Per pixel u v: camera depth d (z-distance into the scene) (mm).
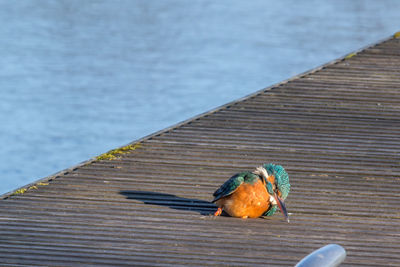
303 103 12562
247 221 8047
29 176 17484
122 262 6844
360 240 7555
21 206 8258
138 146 10461
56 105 23500
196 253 7113
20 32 35469
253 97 12930
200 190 8930
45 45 32688
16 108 22750
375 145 10633
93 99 24156
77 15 41844
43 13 41781
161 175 9391
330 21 40125
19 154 18953
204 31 38000
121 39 35219
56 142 19875
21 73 27250
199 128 11297
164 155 10125
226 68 29297
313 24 39438
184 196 8727
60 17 40719
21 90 24812
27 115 21953
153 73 28266
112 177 9297
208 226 7844
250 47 33594
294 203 8570
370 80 13875
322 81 13836
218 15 43531
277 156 10125
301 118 11781
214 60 30797
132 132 21016
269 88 13445
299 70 28828
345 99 12781
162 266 6781
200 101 24531
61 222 7820
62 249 7098
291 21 40656
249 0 50062
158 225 7824
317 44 33875
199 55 31922
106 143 20031
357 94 13055
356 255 7137
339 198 8766
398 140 10859
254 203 7969
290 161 9945
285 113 12047
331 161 9992
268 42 34719
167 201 8555
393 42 16828
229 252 7156
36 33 35469
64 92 25047
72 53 31344
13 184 16844
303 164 9859
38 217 7938
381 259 7055
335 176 9469
